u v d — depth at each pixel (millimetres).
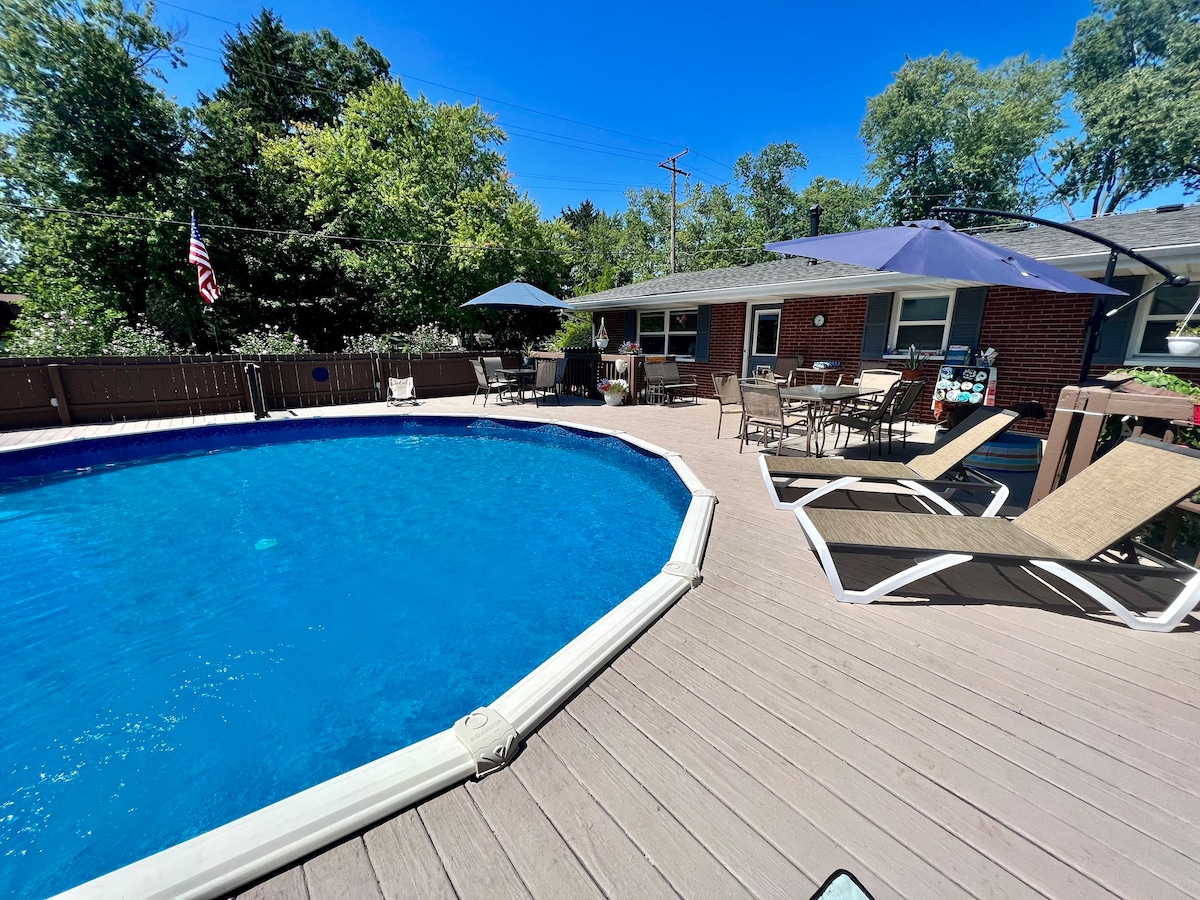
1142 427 3455
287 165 19578
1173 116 18766
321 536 4719
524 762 1709
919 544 2730
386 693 2645
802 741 1791
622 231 36875
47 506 5543
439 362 12469
